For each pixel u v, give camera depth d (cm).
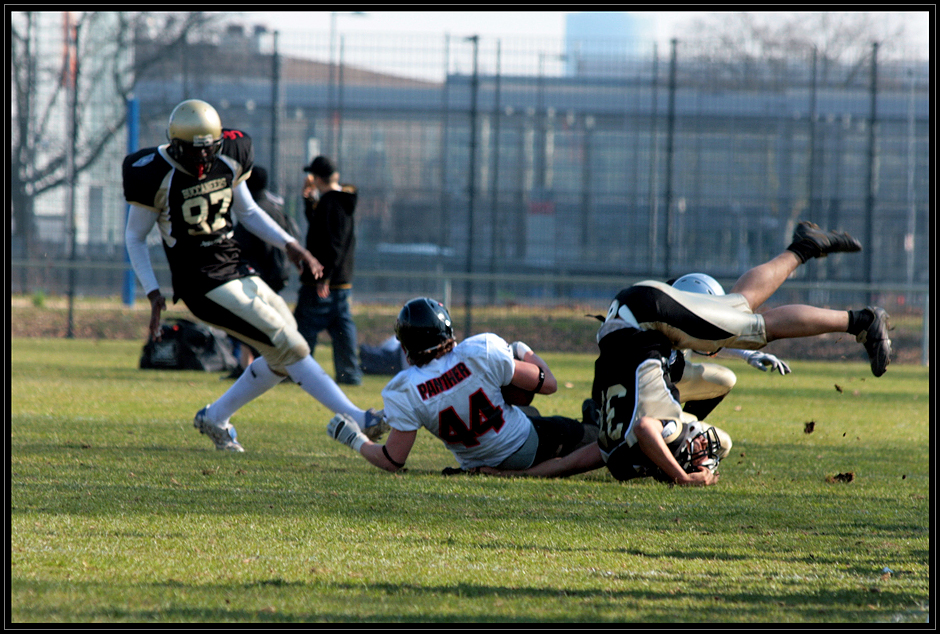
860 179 8206
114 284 6512
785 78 7388
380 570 898
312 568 901
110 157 6856
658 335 1460
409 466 1652
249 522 1110
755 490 1430
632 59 6512
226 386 3052
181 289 1633
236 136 1653
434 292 7119
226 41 7556
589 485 1441
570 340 5338
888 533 1112
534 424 1568
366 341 5325
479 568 914
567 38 6412
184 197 1591
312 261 1734
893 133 8169
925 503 1330
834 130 8225
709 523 1160
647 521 1164
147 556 933
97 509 1164
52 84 6519
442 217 7956
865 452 1945
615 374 1461
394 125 8206
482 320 5425
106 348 4753
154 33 7331
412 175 8238
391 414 1518
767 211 8281
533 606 786
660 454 1425
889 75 7369
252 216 1714
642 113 8538
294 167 7969
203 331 3609
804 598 826
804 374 4219
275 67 6069
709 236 8281
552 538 1058
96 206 6819
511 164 8444
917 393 3406
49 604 762
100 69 6844
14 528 1046
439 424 1512
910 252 8088
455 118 8269
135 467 1518
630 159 8581
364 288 7119
